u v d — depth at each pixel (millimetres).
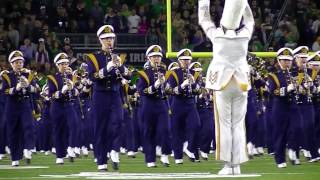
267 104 25359
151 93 21188
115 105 18875
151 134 21156
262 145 26359
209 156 26266
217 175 16859
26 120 21922
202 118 24359
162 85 21156
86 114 26672
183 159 24422
